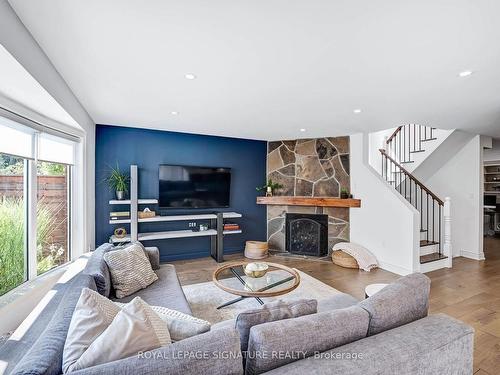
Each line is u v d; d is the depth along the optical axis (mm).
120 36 1613
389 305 1329
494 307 2762
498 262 4441
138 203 4094
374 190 4191
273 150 5199
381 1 1292
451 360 1231
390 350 1108
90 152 3549
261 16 1414
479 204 4621
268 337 1027
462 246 4844
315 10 1364
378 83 2320
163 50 1781
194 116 3439
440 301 2900
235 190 4957
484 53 1789
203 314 2574
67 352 1030
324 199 4566
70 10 1366
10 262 2221
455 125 3922
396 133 5391
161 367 871
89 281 1821
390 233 3955
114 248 2566
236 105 2961
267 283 2467
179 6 1335
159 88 2465
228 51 1792
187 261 4395
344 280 3539
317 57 1866
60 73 2139
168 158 4375
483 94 2574
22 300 2074
